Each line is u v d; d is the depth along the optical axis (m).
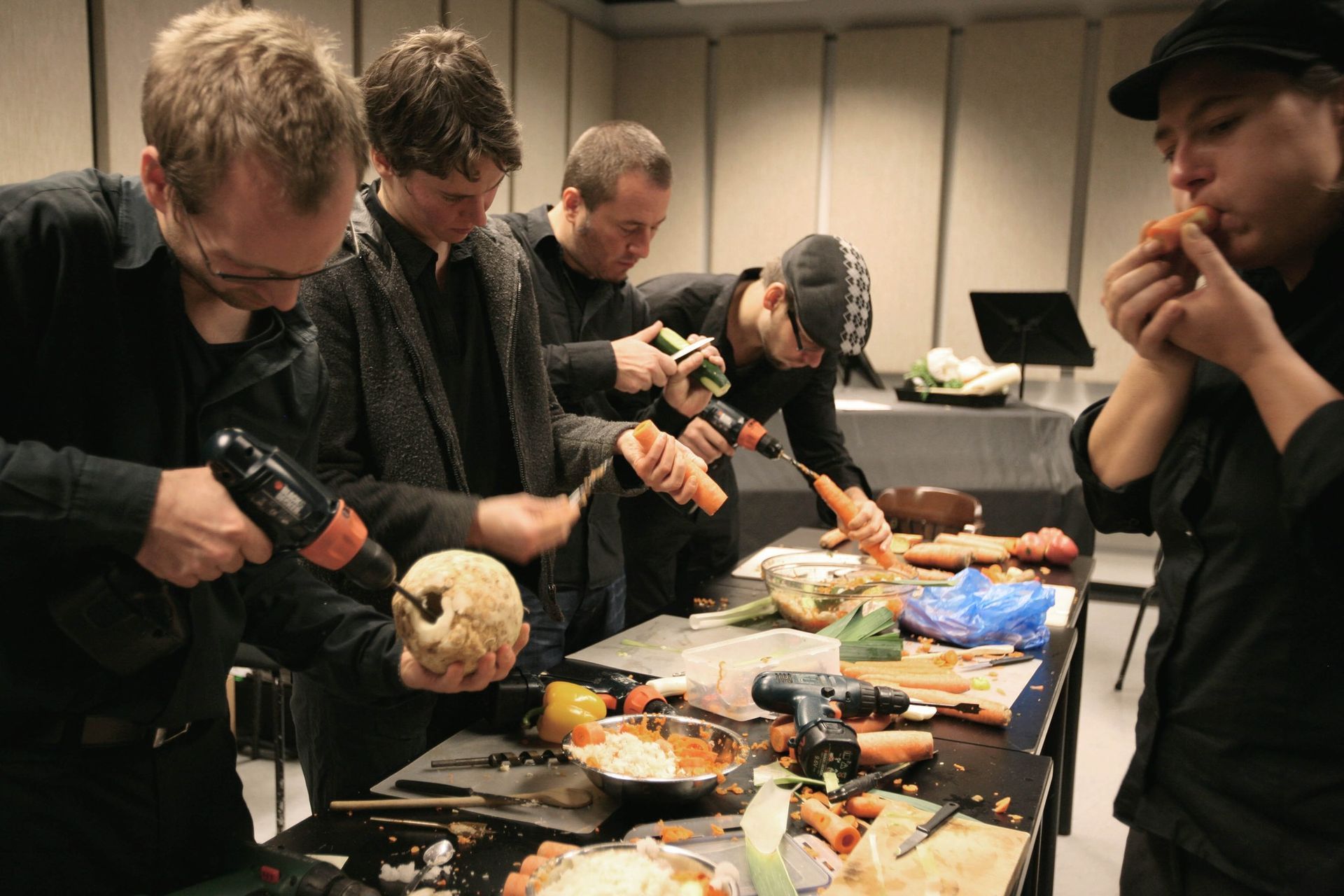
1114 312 1.02
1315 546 0.89
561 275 2.26
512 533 1.28
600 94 6.17
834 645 1.55
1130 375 1.16
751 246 6.22
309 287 1.47
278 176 0.85
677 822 1.14
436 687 1.10
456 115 1.38
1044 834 2.05
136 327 1.02
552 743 1.35
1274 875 1.01
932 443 4.38
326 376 1.23
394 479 1.52
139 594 0.95
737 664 1.50
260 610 1.20
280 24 0.90
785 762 1.30
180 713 1.08
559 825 1.14
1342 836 0.97
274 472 0.91
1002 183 5.71
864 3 5.90
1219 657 1.05
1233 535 1.02
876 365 6.05
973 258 5.83
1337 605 0.95
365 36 3.95
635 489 1.73
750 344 2.40
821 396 2.59
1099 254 5.61
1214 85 0.91
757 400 2.50
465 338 1.68
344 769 1.56
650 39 6.29
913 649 1.82
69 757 1.02
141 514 0.88
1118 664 4.14
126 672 0.98
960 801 1.21
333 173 0.88
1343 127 0.91
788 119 6.04
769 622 1.94
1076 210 5.71
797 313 2.06
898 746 1.29
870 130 5.89
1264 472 0.99
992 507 4.25
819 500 2.59
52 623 0.99
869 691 1.36
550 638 2.03
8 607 0.97
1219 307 0.92
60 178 1.00
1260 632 1.00
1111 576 5.25
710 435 1.97
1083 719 3.58
